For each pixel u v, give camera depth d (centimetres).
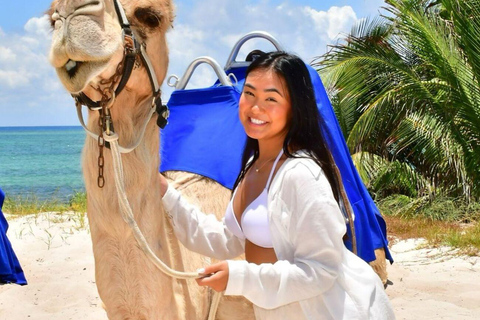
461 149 1165
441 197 1121
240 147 390
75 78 241
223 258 308
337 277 264
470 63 1161
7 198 1211
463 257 762
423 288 631
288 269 255
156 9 277
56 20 238
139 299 265
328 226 257
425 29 1180
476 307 568
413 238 892
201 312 311
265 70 271
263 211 274
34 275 671
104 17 243
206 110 412
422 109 1210
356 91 1238
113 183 263
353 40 1247
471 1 1149
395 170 1190
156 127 280
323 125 286
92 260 732
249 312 340
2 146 10881
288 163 266
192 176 372
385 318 272
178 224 306
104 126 261
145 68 272
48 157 7681
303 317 266
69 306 570
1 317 547
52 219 966
